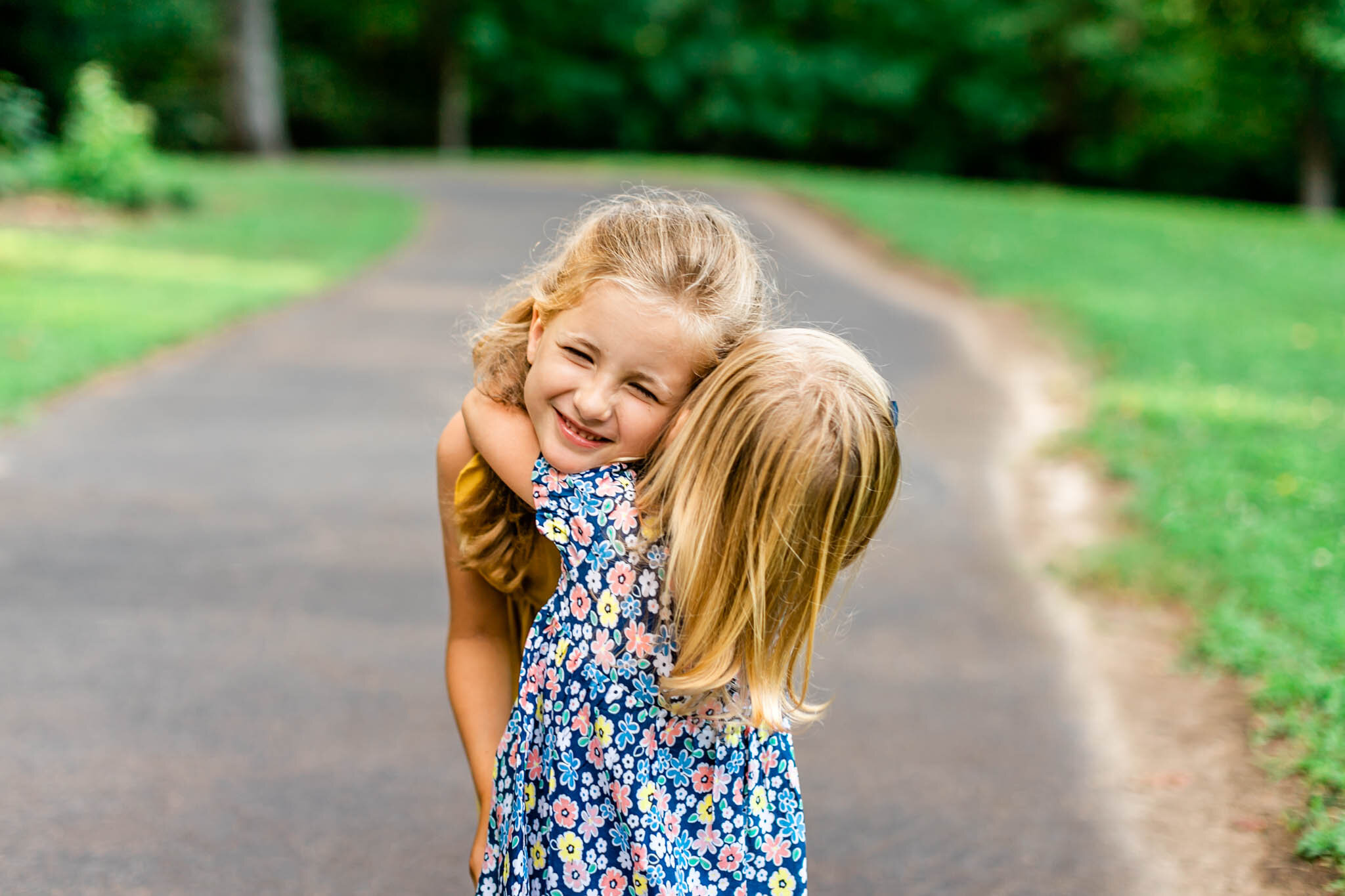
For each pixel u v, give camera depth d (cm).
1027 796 318
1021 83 3359
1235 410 712
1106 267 1305
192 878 272
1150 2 3105
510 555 180
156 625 402
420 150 3553
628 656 160
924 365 859
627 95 3459
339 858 283
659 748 162
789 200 1900
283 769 321
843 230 1627
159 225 1305
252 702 355
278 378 727
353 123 3438
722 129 3400
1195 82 3253
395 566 464
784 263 1323
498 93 3538
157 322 820
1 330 754
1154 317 1012
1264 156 3478
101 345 740
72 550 459
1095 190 3581
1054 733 352
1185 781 321
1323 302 1159
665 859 159
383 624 413
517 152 3603
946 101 3431
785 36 3412
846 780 325
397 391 711
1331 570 439
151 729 338
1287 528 494
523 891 165
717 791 165
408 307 966
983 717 362
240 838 288
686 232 158
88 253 1080
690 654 158
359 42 3441
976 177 3572
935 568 482
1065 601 450
